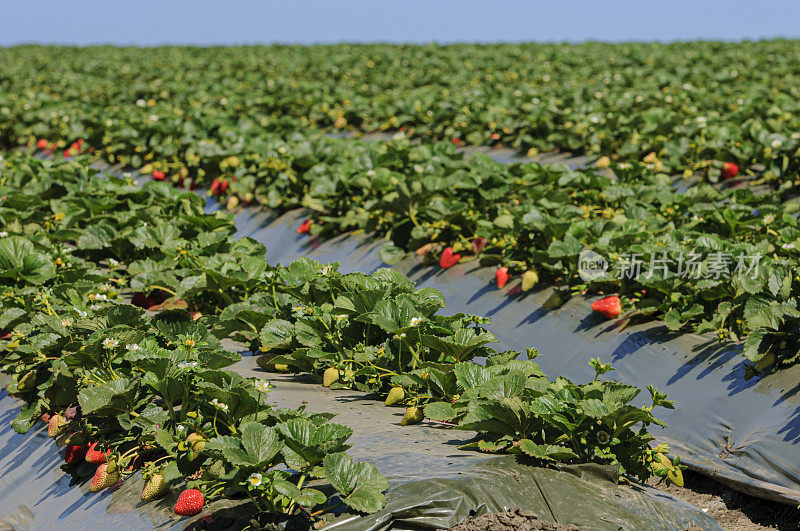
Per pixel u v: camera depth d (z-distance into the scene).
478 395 4.76
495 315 7.98
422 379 5.47
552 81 22.86
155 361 4.70
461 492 4.00
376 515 3.84
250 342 6.91
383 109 18.44
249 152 13.84
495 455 4.51
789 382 5.57
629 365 6.57
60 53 40.91
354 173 11.32
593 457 4.49
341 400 5.69
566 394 4.58
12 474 5.45
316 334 6.14
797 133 10.83
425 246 9.44
